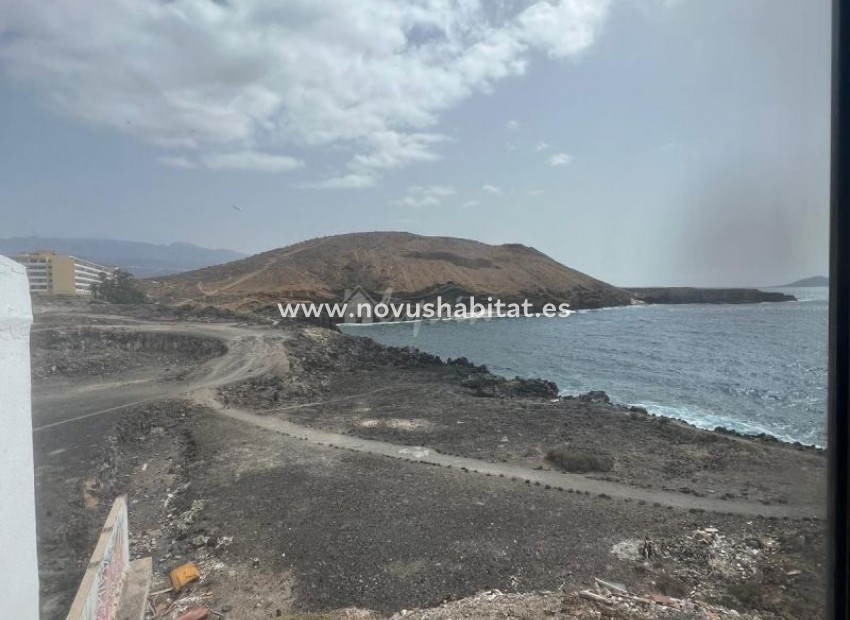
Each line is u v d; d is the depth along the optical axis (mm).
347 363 36344
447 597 9289
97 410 21594
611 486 14320
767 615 7879
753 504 12922
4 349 2680
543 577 9750
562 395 30922
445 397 26328
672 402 29672
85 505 12906
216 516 12695
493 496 13602
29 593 2877
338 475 15211
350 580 9883
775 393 30750
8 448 2709
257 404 24156
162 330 38656
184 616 8664
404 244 127438
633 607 8031
